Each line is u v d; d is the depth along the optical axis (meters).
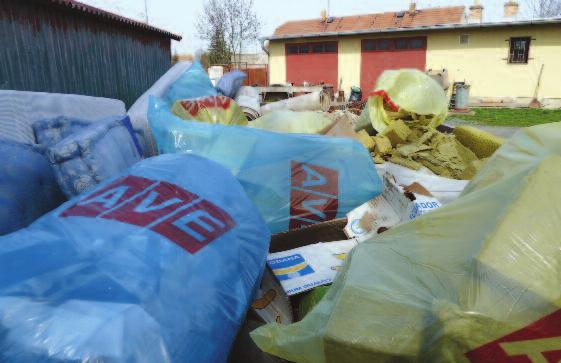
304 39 17.30
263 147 2.12
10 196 1.68
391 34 15.98
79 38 5.77
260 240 1.61
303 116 3.28
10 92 2.54
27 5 4.73
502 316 0.83
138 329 0.94
